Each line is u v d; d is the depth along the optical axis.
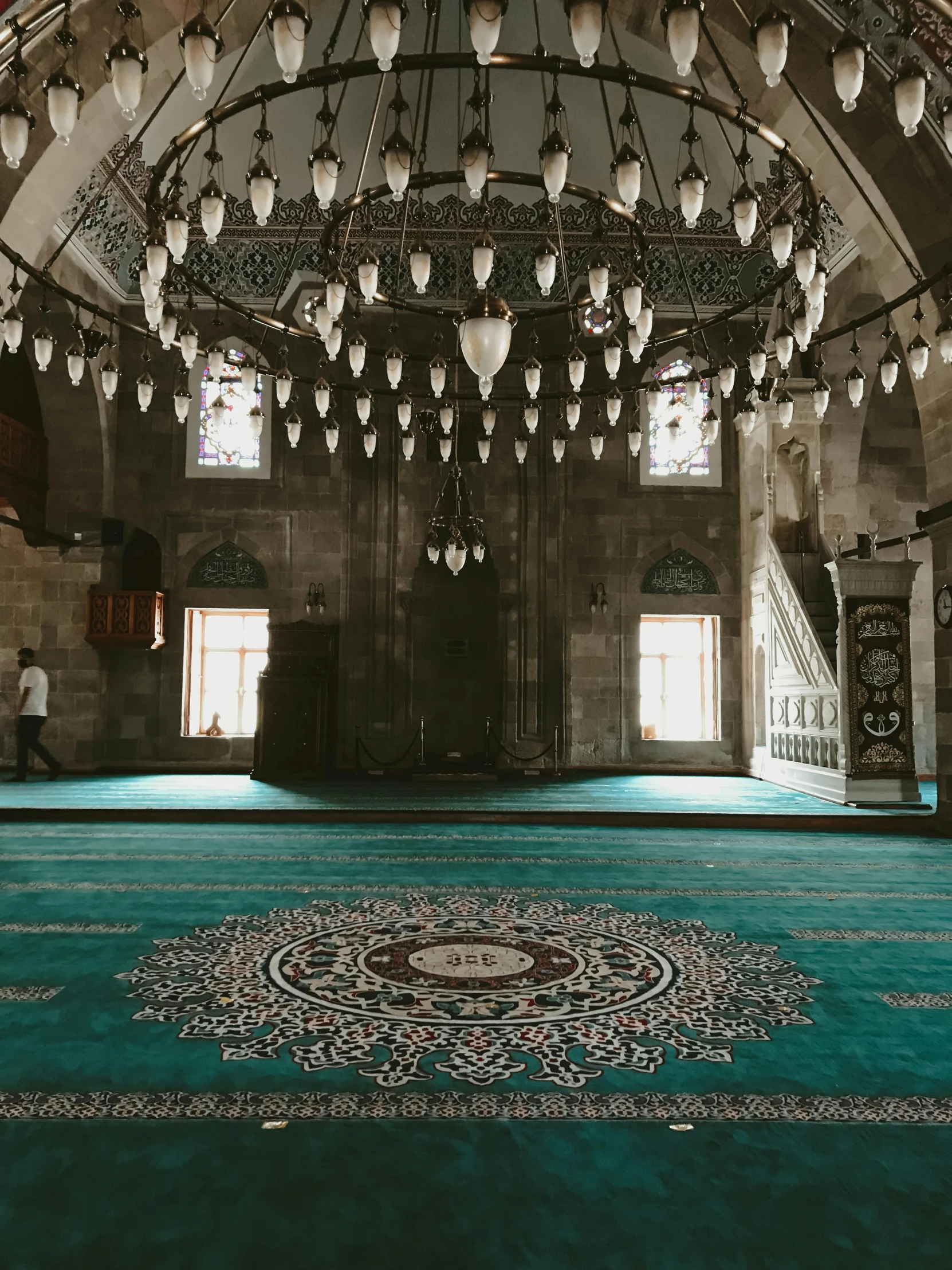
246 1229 2.09
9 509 12.48
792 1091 2.85
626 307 5.24
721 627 13.72
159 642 12.98
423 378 13.57
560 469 13.73
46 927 4.67
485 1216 2.15
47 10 3.47
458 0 10.73
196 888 5.58
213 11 6.88
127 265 12.63
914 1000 3.68
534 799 10.01
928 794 11.18
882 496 13.99
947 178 7.32
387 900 5.30
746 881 5.92
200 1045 3.17
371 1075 2.94
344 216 5.25
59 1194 2.23
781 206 4.78
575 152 12.49
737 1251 2.02
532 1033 3.31
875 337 12.38
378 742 13.31
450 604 13.97
